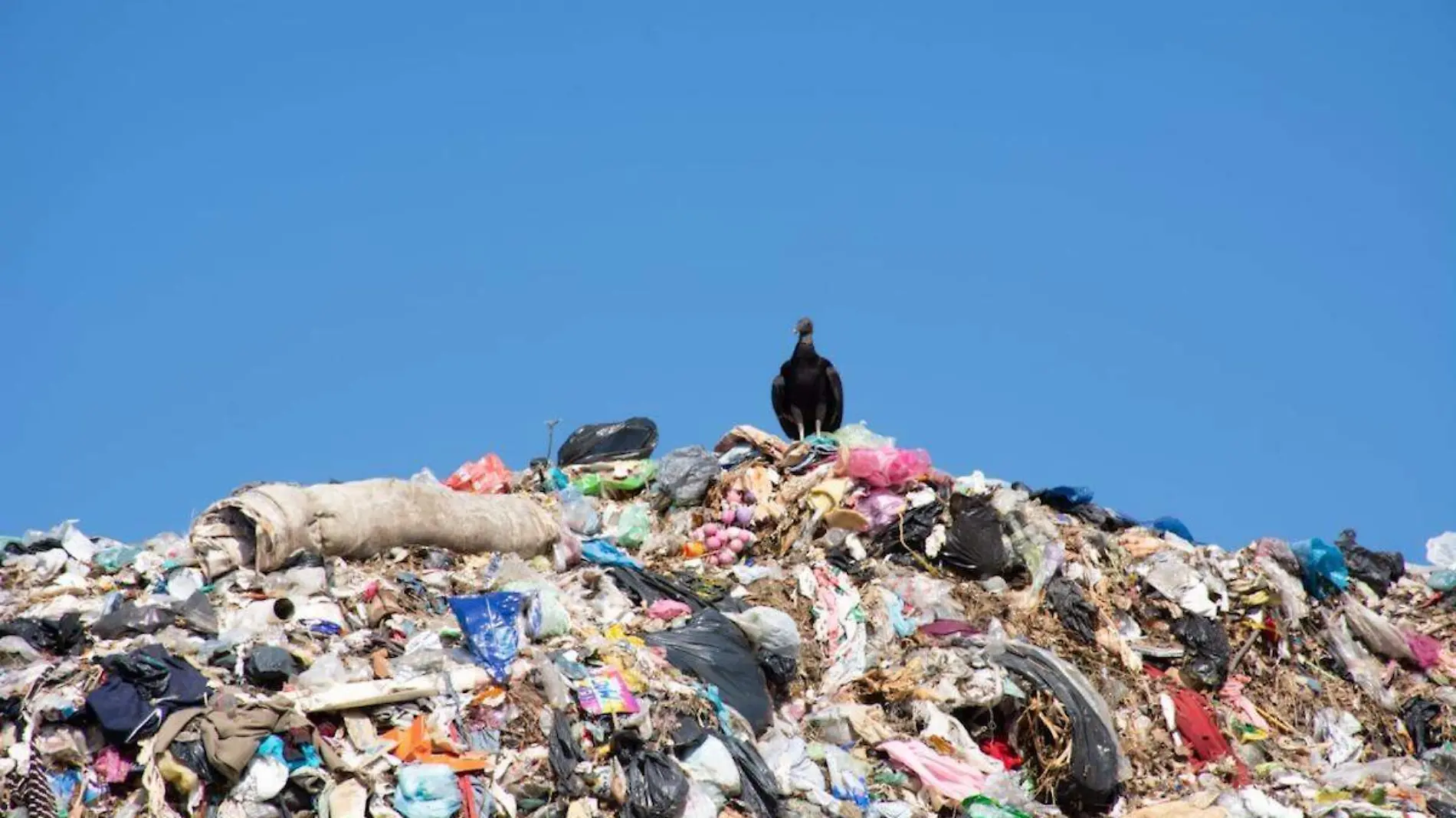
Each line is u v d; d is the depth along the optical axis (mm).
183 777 31547
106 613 36938
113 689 32500
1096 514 51438
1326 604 50594
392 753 32938
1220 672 46375
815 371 56875
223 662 34312
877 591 44688
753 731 37156
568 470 51844
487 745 33750
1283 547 50500
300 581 38250
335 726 33344
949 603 45406
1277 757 44594
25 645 34562
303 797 32000
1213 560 49281
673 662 37875
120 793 31906
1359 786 42469
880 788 37500
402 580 39406
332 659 34625
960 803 37531
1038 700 41094
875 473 48500
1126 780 40969
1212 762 43344
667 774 33969
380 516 40625
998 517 47812
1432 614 52312
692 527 48875
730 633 39406
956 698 40594
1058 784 40250
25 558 41469
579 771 33719
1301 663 48531
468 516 42344
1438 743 47344
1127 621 47344
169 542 42562
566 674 35438
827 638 42406
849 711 39281
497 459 50094
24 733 32031
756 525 48375
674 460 49844
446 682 34406
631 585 42562
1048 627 45656
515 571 41406
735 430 51938
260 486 40562
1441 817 41500
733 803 34875
